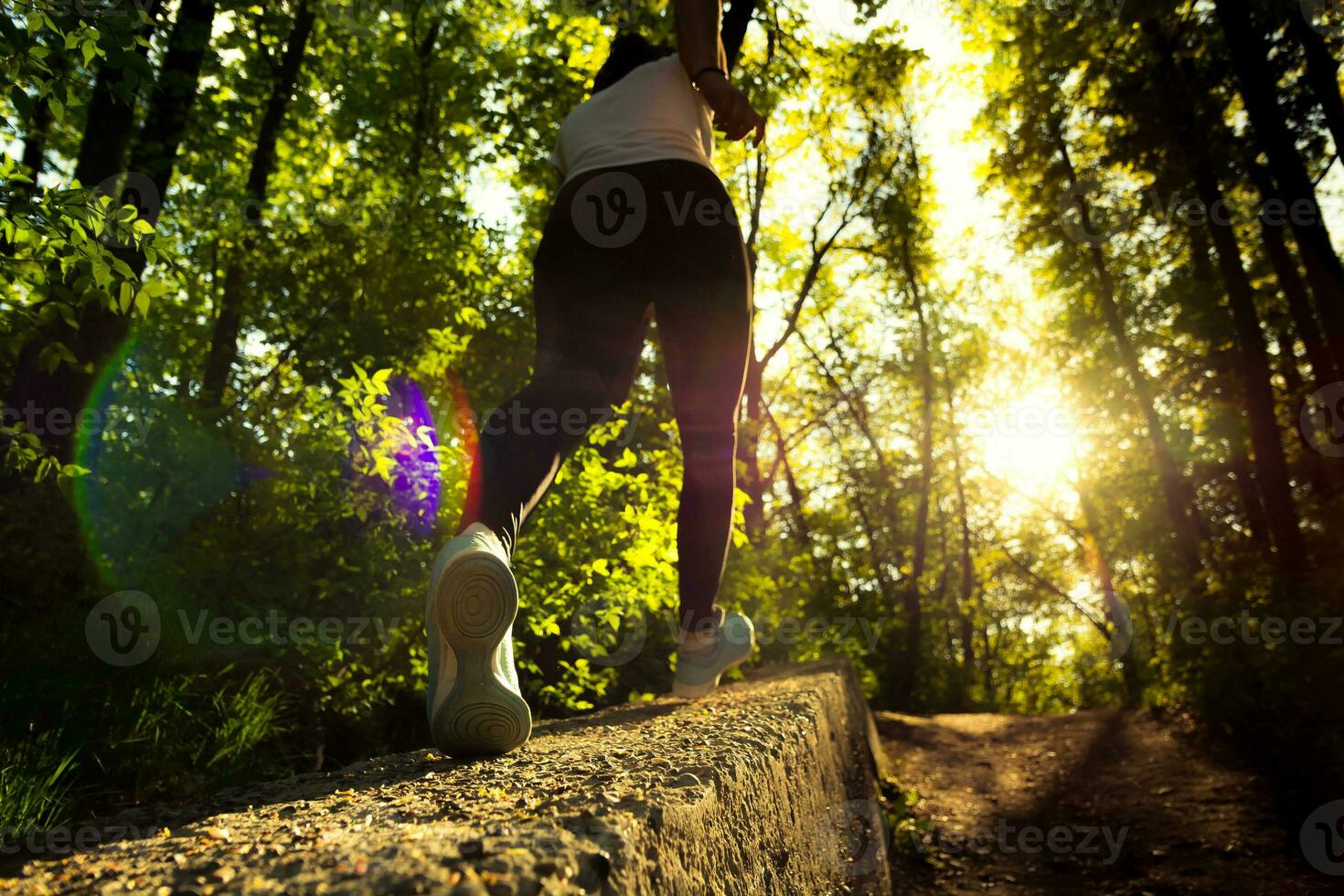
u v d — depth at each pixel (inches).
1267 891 211.0
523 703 67.0
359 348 283.4
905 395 1167.6
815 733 101.0
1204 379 641.0
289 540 189.2
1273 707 293.4
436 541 197.9
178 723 141.4
